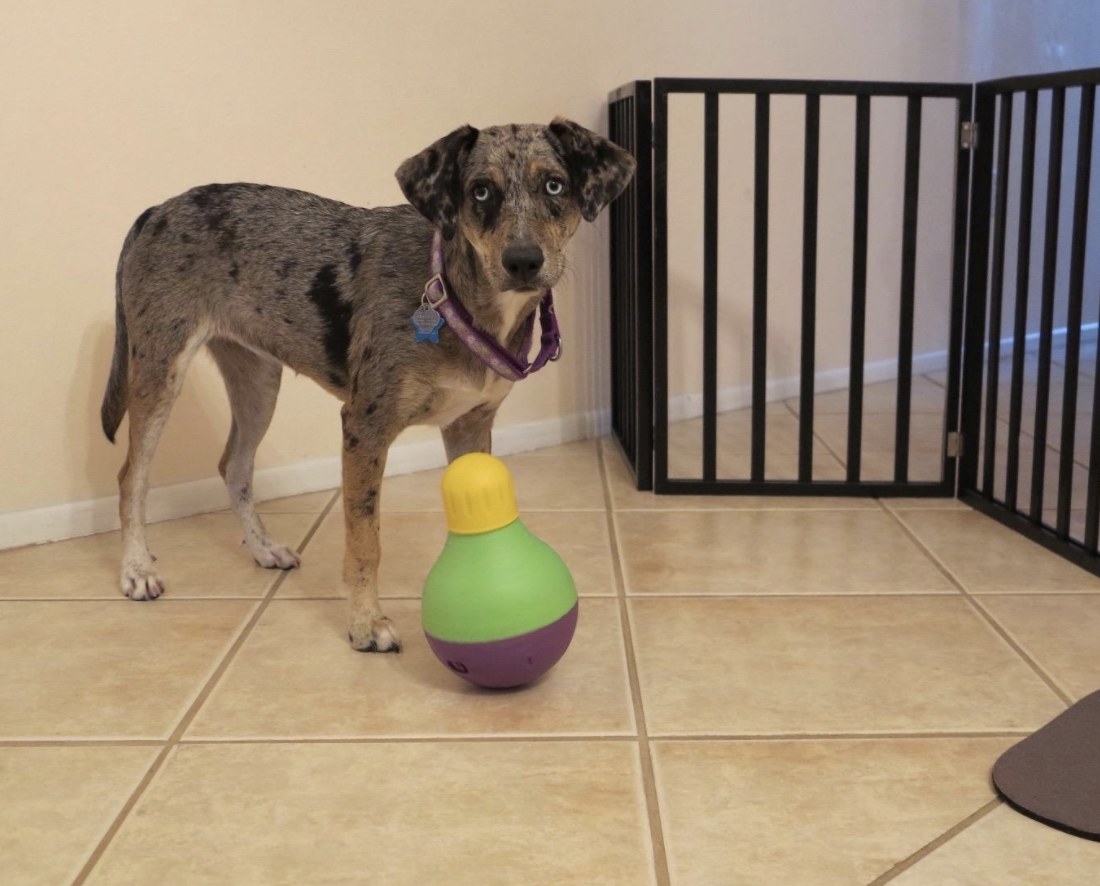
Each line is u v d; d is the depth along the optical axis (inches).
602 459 117.8
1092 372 151.9
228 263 76.8
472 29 107.9
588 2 115.5
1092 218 170.7
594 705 63.8
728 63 127.1
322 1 98.2
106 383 93.5
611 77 119.1
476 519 62.3
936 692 65.1
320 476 107.5
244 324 77.7
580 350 123.5
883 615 76.3
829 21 133.6
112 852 50.4
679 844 50.7
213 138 94.9
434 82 106.5
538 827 52.0
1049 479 108.7
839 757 58.1
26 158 86.8
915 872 48.8
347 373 74.0
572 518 98.3
